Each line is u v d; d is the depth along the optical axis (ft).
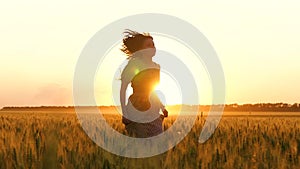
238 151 13.93
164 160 11.71
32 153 11.34
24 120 29.12
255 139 17.34
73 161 11.24
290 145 14.11
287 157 12.59
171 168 11.00
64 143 13.23
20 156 11.26
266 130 21.98
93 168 10.94
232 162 11.73
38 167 10.23
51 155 9.48
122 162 11.07
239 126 25.31
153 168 10.84
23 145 12.63
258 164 11.73
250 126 25.27
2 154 11.89
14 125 23.02
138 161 11.09
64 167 10.61
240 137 17.71
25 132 17.49
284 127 23.58
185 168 11.05
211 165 11.61
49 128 9.78
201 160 11.59
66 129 19.39
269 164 11.96
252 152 13.34
